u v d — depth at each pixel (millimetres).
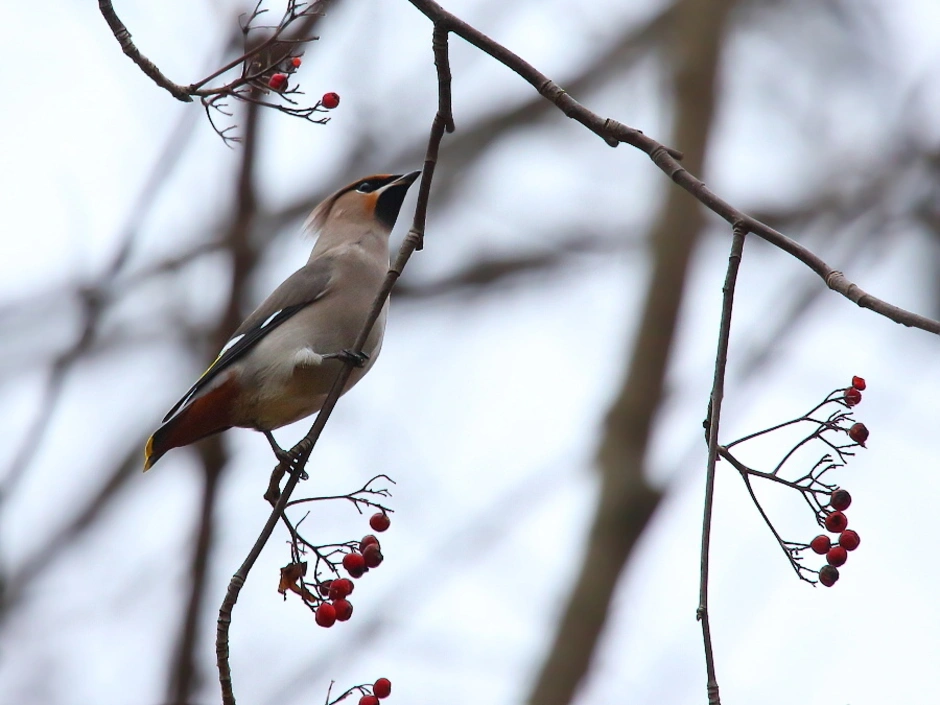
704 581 5887
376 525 7234
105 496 13625
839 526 6328
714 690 5695
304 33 8023
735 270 6520
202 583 10938
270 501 7930
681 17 16875
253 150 11953
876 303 6266
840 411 6477
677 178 6812
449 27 7242
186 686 10883
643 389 14602
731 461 6395
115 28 6941
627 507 13656
